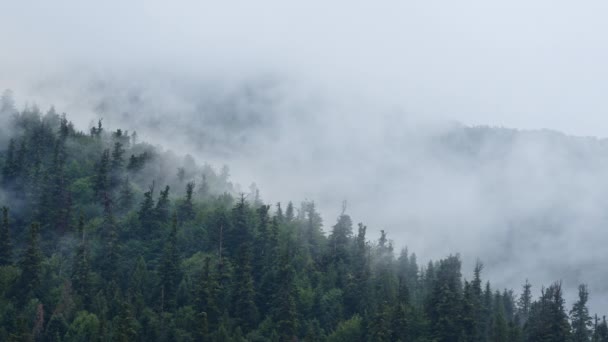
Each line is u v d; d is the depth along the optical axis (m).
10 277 161.25
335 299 175.25
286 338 158.75
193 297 164.12
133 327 148.62
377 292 178.00
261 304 171.50
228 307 166.38
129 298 159.75
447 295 166.88
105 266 175.75
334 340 161.12
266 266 182.50
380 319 159.50
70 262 173.62
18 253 179.50
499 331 160.62
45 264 167.00
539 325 163.75
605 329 174.62
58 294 158.62
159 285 168.62
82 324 146.12
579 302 177.00
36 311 151.25
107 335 144.50
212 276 168.62
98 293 160.88
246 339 155.25
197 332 152.12
